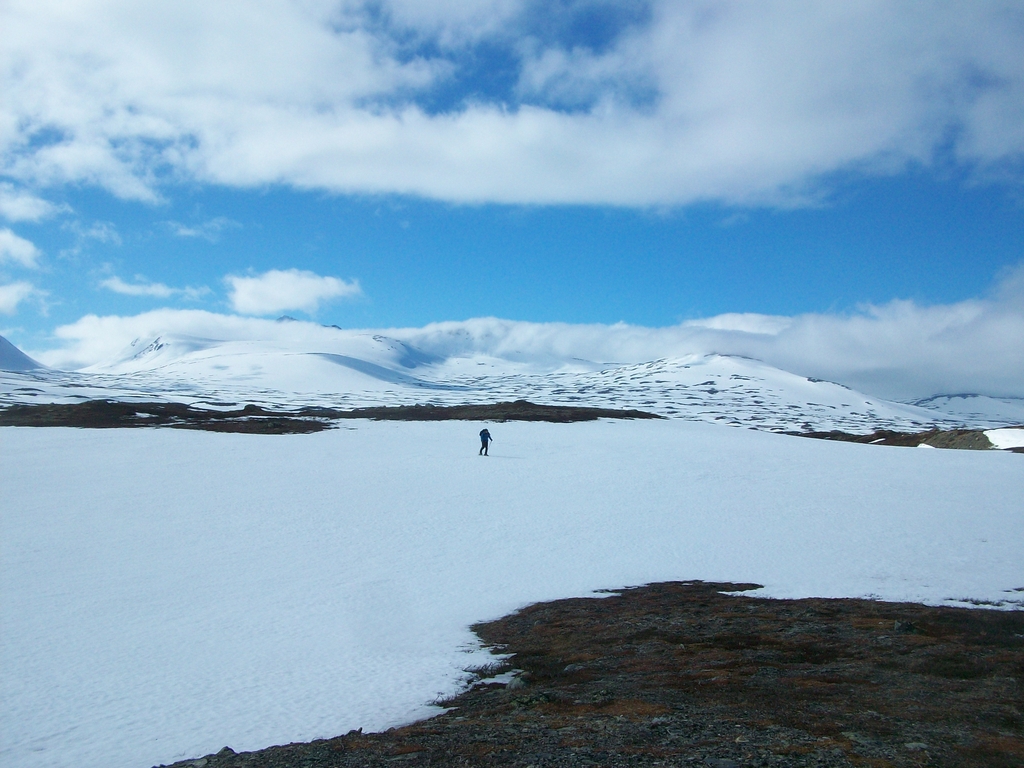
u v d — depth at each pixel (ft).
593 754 29.84
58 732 38.83
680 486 127.54
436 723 37.19
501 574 76.54
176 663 50.03
